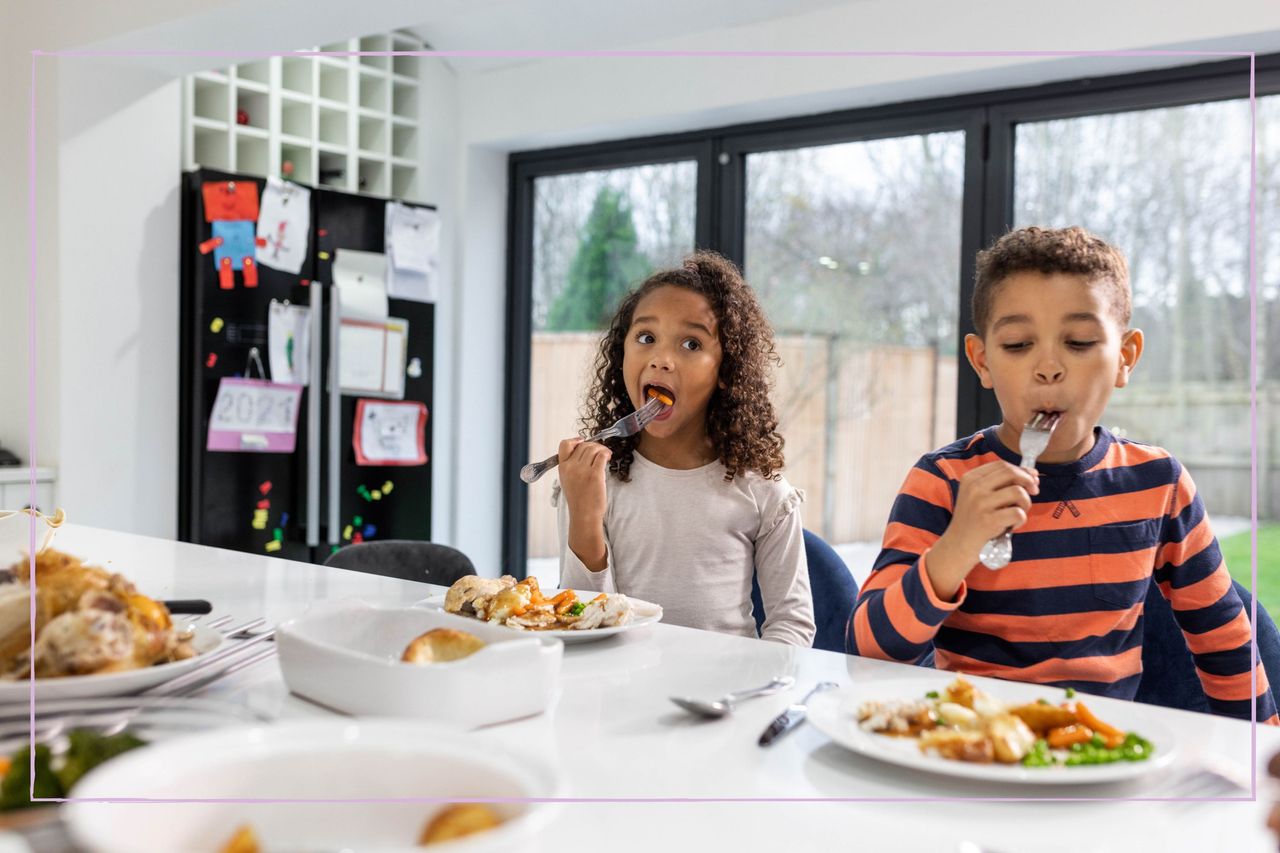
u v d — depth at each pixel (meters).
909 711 0.68
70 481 2.82
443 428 3.73
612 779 0.60
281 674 0.74
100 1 2.72
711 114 3.21
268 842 0.45
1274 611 2.59
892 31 2.81
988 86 2.83
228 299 3.01
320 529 3.23
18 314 2.90
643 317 1.51
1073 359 1.07
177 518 3.03
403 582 1.22
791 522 1.53
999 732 0.63
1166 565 1.21
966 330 2.93
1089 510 1.13
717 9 3.05
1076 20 2.54
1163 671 1.23
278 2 2.47
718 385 1.54
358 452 3.31
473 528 3.79
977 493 0.96
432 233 3.50
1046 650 1.12
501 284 3.84
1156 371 2.73
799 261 3.26
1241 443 2.62
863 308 3.14
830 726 0.67
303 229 3.16
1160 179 2.68
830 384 3.21
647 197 3.57
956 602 0.99
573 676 0.83
